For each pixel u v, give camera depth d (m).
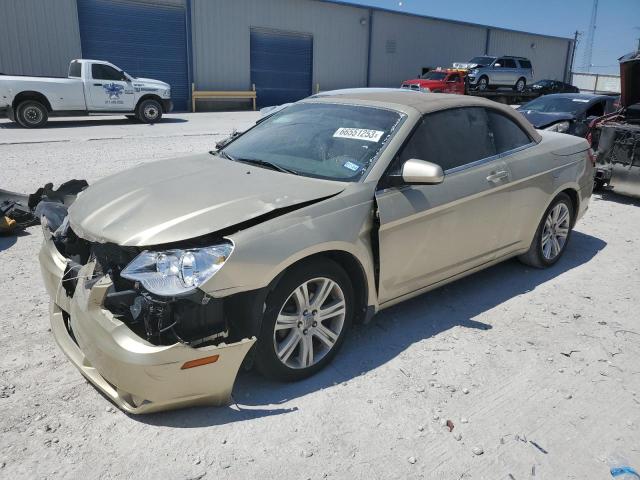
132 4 24.12
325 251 3.17
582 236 6.42
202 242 2.79
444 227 3.83
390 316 4.14
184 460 2.61
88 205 3.29
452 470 2.61
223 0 26.48
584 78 48.88
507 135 4.51
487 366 3.51
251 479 2.51
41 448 2.65
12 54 21.86
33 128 15.99
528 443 2.81
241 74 28.06
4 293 4.32
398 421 2.94
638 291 4.78
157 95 18.36
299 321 3.15
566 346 3.79
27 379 3.19
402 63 34.81
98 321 2.72
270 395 3.11
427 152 3.79
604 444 2.83
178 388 2.72
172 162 4.04
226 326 2.82
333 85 31.84
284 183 3.36
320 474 2.55
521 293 4.66
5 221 5.64
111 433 2.77
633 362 3.62
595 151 8.91
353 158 3.60
